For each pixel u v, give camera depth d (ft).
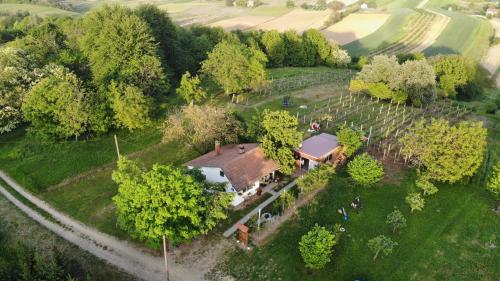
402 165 166.50
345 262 115.85
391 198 144.66
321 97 253.24
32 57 216.33
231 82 224.74
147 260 116.06
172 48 274.36
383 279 110.63
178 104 220.02
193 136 164.86
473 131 144.15
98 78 201.05
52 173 156.56
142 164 163.84
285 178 156.66
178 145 179.42
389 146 171.63
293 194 144.05
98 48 212.23
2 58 195.72
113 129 187.52
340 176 157.17
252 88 253.44
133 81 199.00
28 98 169.37
